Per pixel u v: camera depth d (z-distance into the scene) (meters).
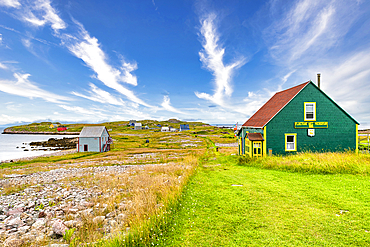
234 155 26.47
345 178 10.95
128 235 5.52
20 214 8.55
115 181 14.77
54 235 6.45
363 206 7.05
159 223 6.48
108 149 55.12
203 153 35.25
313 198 8.17
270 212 7.03
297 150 20.47
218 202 8.33
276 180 11.60
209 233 5.83
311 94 20.89
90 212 8.49
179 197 9.08
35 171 22.88
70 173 20.86
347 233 5.41
